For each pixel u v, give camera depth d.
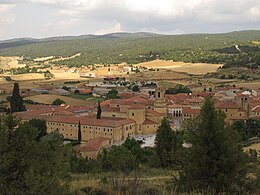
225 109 149.62
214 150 27.59
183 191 24.33
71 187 24.06
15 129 22.78
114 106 162.75
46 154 23.12
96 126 135.00
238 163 27.25
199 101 180.25
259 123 122.50
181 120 159.00
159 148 62.56
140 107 145.62
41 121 120.19
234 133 30.27
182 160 29.59
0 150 21.78
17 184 20.95
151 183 27.28
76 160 56.28
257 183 26.50
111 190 21.84
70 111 171.38
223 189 25.17
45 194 21.00
